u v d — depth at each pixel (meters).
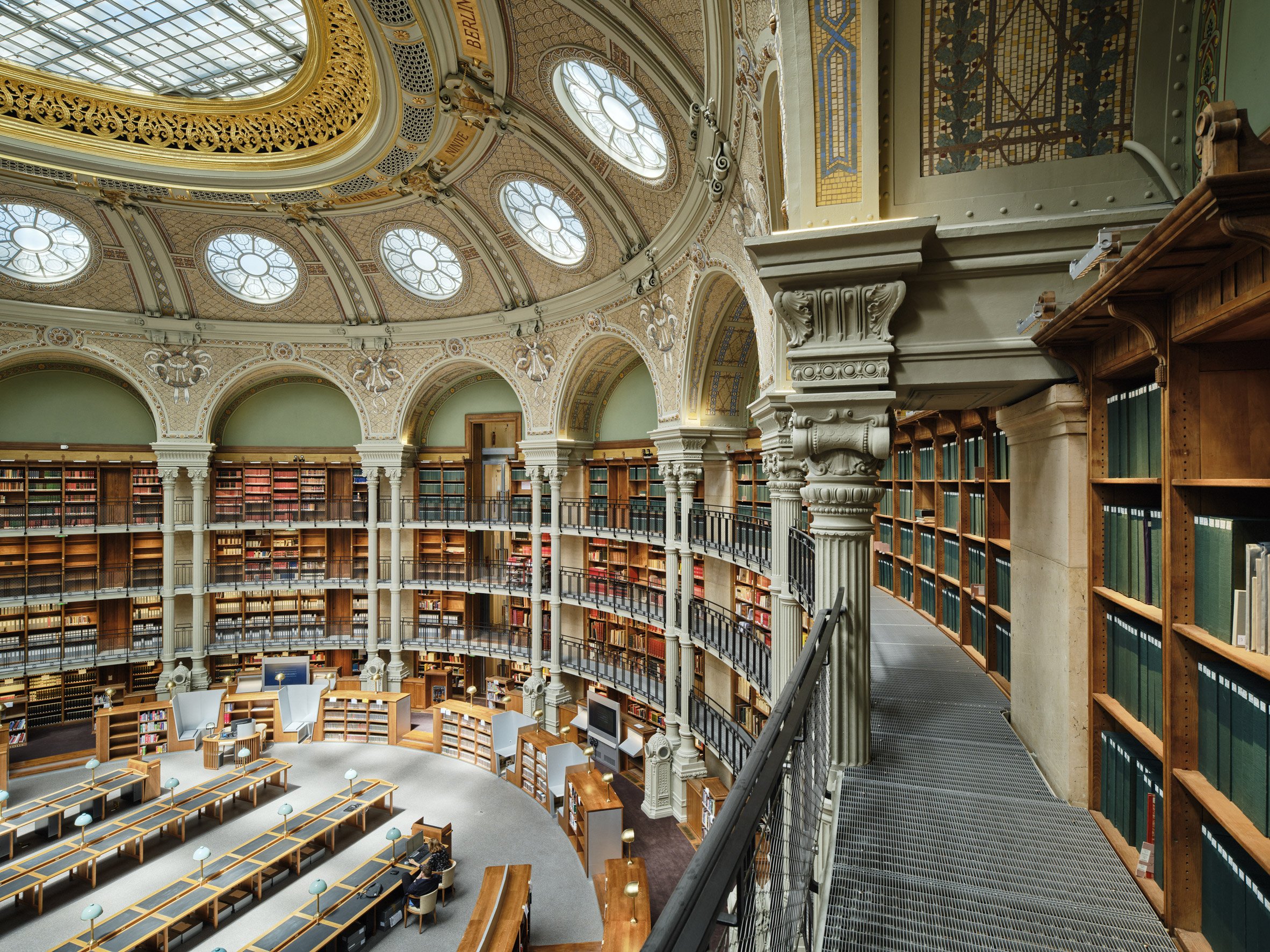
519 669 20.12
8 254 16.05
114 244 16.45
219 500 20.11
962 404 4.79
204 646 19.00
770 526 10.45
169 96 13.31
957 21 3.76
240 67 12.43
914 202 3.95
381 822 13.27
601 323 15.54
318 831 11.56
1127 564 3.35
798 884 2.46
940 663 6.25
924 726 4.64
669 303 12.96
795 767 2.39
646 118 10.39
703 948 1.10
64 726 18.16
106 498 19.00
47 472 18.31
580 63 10.12
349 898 9.86
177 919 9.29
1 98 12.75
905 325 3.86
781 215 7.23
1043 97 3.80
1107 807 3.44
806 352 3.85
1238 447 2.68
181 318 18.23
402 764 16.14
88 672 18.78
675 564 14.09
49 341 17.30
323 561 20.83
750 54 6.49
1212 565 2.57
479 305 17.94
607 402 18.55
